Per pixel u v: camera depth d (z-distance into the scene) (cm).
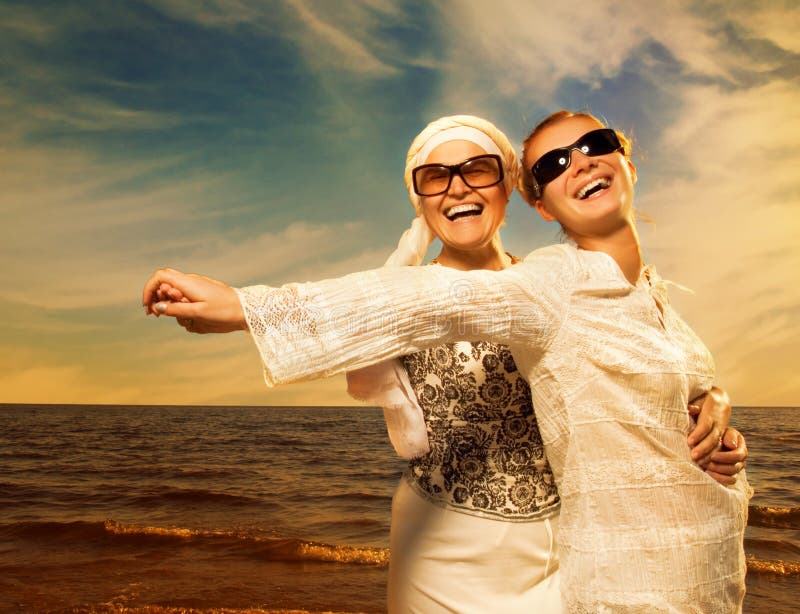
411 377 198
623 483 136
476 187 199
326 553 994
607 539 135
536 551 184
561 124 164
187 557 980
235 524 1335
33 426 5778
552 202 162
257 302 113
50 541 1111
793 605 719
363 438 4584
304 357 112
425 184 203
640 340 140
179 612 676
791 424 6000
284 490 1942
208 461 2944
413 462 204
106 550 1041
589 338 138
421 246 221
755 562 910
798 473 2422
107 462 2883
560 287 138
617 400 138
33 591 766
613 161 157
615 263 147
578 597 137
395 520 205
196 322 117
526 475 187
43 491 1928
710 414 150
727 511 143
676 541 134
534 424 189
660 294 170
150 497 1770
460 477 190
